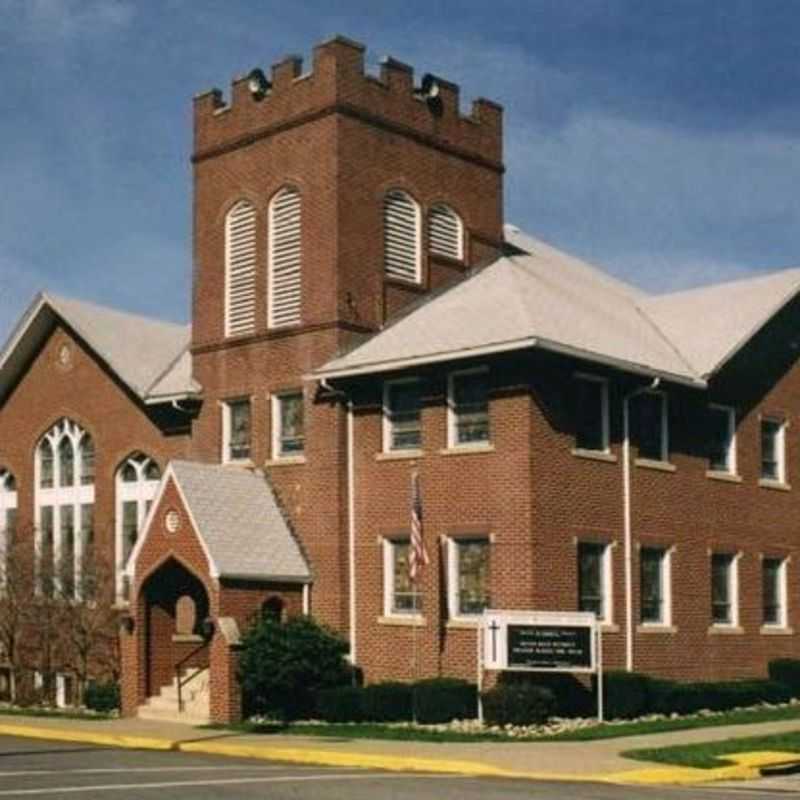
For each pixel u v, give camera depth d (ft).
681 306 125.80
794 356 127.24
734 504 118.11
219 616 101.86
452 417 103.55
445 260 119.85
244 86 120.06
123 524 126.82
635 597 106.63
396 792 59.67
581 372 103.35
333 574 107.76
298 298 113.91
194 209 123.24
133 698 107.34
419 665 102.53
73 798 56.59
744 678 116.26
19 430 137.59
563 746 80.74
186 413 121.60
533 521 97.76
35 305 134.10
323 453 109.81
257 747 81.51
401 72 118.21
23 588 124.98
